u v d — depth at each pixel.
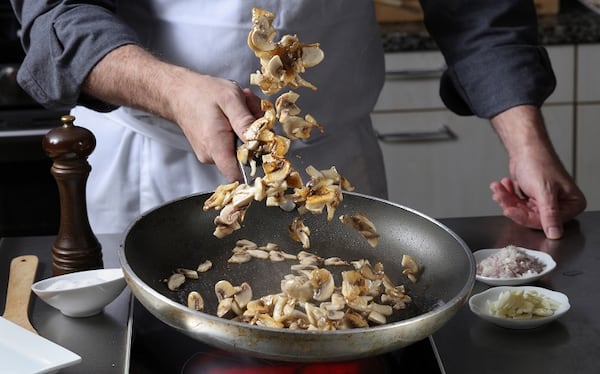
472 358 1.17
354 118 1.65
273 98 1.57
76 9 1.46
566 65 2.46
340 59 1.61
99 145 1.65
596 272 1.36
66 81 1.44
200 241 1.32
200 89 1.31
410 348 1.17
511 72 1.60
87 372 1.15
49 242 1.46
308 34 1.57
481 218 1.53
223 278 1.28
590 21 2.43
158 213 1.29
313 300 1.18
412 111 2.47
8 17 2.17
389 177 2.53
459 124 2.48
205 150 1.30
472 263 1.19
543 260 1.38
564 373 1.15
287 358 1.05
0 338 1.14
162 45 1.57
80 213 1.34
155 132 1.60
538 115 1.59
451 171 2.53
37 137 2.17
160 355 1.16
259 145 1.19
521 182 1.54
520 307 1.23
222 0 1.53
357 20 1.62
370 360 1.15
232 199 1.19
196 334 1.07
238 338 1.04
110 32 1.43
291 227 1.29
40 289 1.26
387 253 1.32
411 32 2.40
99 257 1.36
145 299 1.10
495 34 1.62
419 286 1.26
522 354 1.18
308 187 1.19
